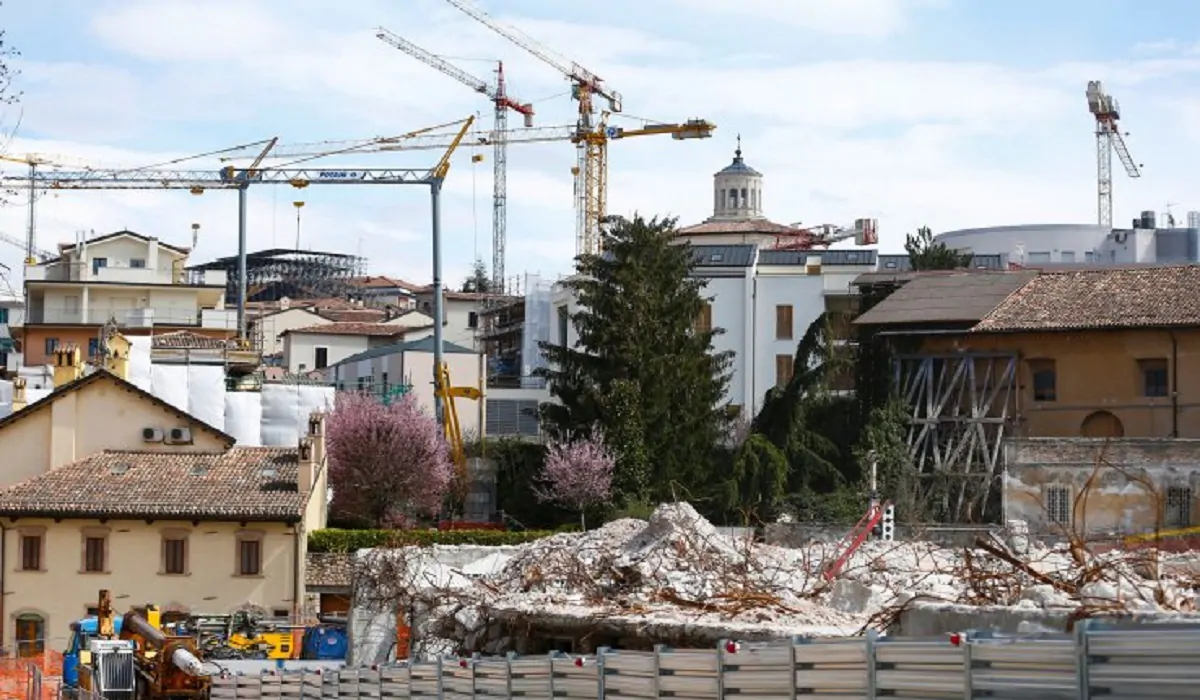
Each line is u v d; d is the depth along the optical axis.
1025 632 23.28
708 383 134.62
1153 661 19.77
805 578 48.16
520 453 138.88
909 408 116.00
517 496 135.88
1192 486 78.12
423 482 133.00
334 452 132.88
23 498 104.44
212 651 84.31
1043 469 81.06
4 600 103.69
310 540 106.00
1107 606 28.19
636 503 124.81
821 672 25.42
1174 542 57.75
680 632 40.16
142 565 103.69
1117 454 80.25
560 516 130.75
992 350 114.75
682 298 138.50
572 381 137.12
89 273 196.75
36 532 104.06
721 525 117.25
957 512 106.50
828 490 118.88
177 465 109.56
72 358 125.00
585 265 140.88
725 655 27.81
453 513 138.62
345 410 137.00
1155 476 78.88
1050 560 46.03
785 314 167.88
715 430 134.12
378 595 64.81
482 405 174.50
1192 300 110.50
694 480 129.88
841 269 172.12
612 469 128.25
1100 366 111.19
